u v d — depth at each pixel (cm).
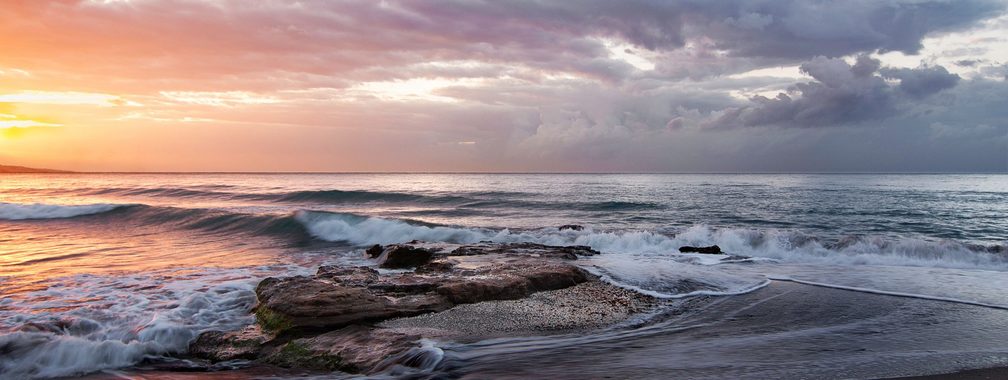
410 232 2088
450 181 10300
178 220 2550
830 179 10812
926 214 2925
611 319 795
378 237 2084
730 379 500
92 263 1397
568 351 627
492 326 745
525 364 571
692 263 1325
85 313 827
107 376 607
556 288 995
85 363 638
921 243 1457
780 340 674
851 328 736
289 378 577
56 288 1023
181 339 728
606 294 949
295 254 1659
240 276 1183
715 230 1805
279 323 734
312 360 630
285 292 819
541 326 749
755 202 3878
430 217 2980
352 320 753
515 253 1398
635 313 834
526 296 925
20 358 631
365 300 802
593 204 3716
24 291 996
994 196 4378
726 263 1339
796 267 1276
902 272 1205
